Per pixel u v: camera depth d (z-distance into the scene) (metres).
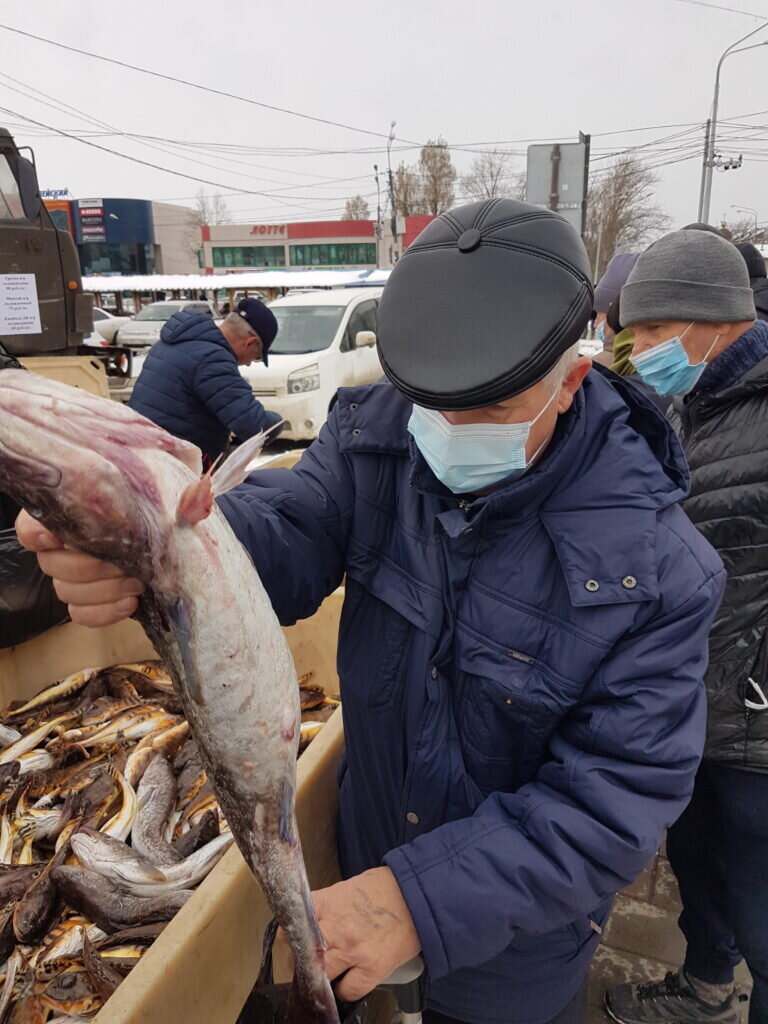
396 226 42.31
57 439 0.76
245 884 1.32
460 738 1.23
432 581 1.23
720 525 1.75
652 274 2.05
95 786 2.13
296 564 1.30
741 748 1.75
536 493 1.12
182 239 55.97
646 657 1.08
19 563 2.36
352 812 1.53
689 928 2.11
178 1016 1.15
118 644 2.88
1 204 5.48
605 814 1.04
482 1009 1.33
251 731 0.88
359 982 1.03
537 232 1.02
